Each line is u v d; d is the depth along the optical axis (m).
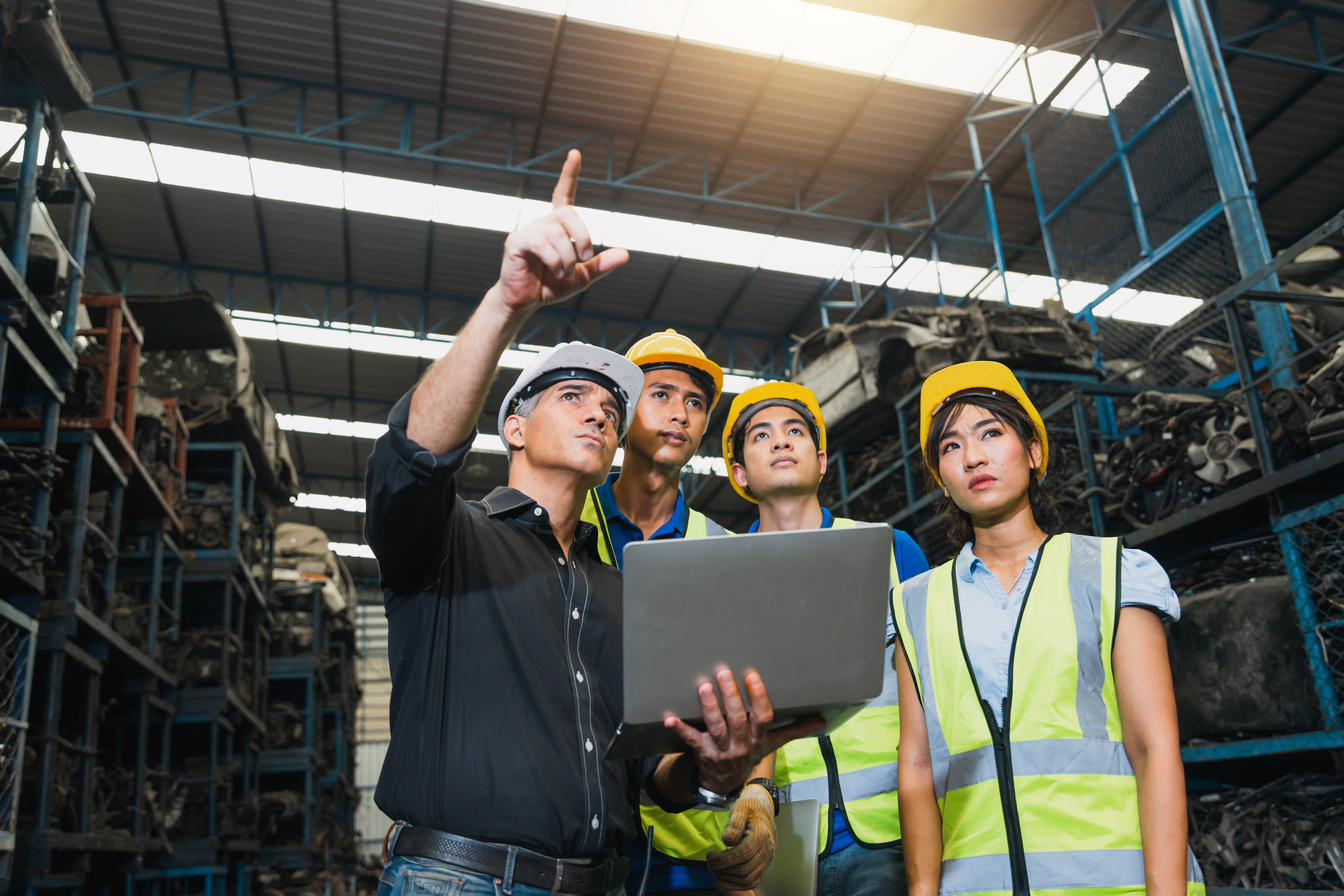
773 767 2.12
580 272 1.44
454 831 1.51
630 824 1.67
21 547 4.93
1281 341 5.84
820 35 11.70
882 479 8.20
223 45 11.97
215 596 9.62
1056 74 12.07
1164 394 6.01
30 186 5.09
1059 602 1.86
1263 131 13.06
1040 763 1.74
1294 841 4.42
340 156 13.52
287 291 16.14
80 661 5.94
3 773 4.73
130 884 6.93
